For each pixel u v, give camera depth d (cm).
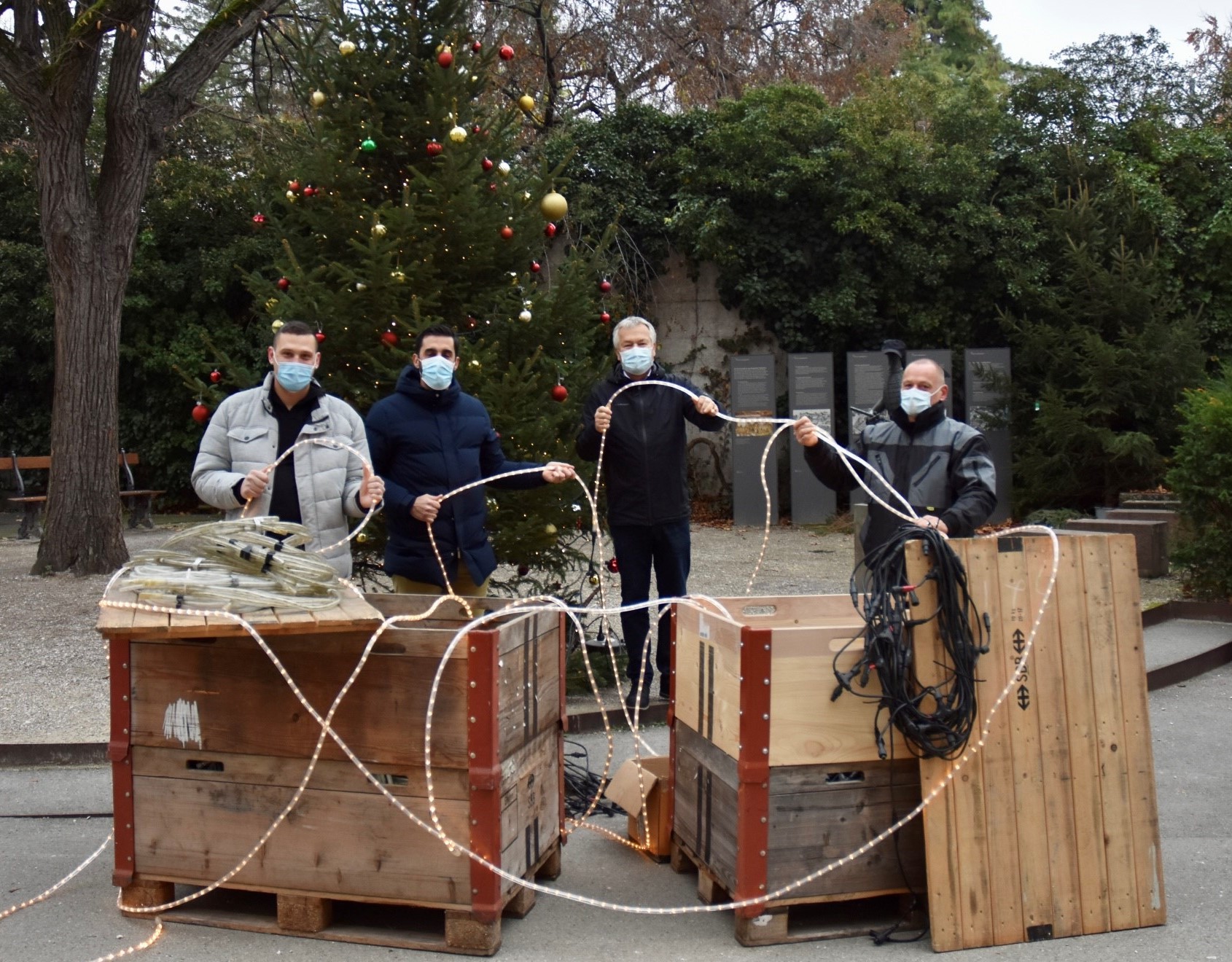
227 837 370
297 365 428
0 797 512
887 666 357
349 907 386
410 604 442
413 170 639
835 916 382
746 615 450
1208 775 549
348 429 454
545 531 623
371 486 427
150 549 368
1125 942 362
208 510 2073
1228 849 448
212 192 2011
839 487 489
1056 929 365
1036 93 1827
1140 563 1092
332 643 359
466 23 724
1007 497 1584
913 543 367
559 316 673
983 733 364
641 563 607
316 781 362
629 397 589
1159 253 1678
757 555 1331
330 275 648
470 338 670
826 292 1783
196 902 389
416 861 354
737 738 361
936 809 358
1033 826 367
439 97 676
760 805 354
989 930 358
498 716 353
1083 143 1786
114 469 1193
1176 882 415
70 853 443
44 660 766
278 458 437
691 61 2398
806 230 1808
